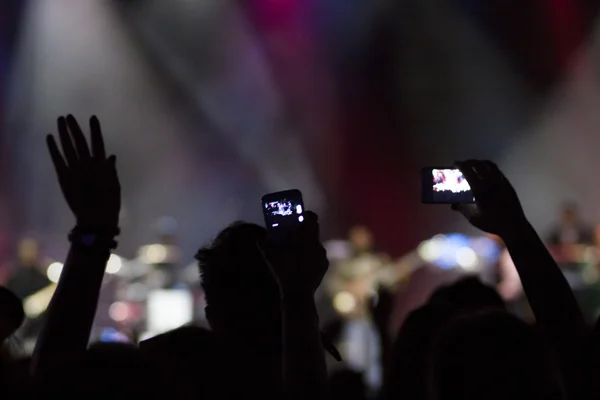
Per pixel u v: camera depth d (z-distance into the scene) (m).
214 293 3.14
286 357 2.83
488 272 13.79
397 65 21.53
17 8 20.06
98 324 15.14
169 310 14.69
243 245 3.17
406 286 15.73
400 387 3.24
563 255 14.69
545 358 2.37
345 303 15.11
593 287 14.08
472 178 3.19
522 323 2.40
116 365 2.11
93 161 3.24
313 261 2.92
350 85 21.77
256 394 3.05
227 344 3.10
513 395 2.30
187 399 2.24
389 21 21.12
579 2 19.86
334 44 21.42
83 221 3.19
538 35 20.47
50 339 3.06
